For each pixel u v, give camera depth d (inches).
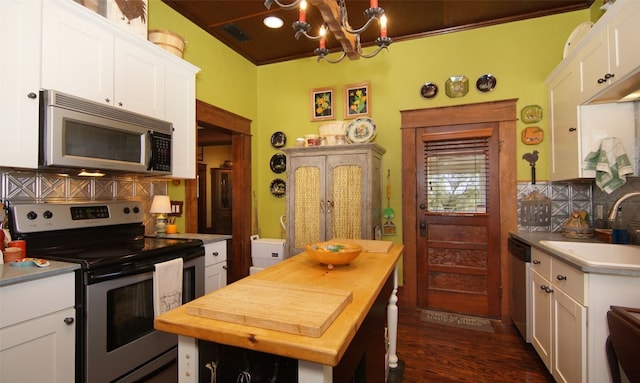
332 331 33.2
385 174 139.2
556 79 109.2
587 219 107.9
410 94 136.1
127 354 70.9
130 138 85.7
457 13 120.0
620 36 72.2
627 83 74.2
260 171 160.9
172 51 103.0
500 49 124.7
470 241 127.1
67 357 61.3
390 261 68.1
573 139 95.6
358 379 47.8
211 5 113.3
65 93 70.7
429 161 133.0
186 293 89.7
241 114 148.6
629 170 82.6
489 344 101.7
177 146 102.8
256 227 158.4
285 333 32.7
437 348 99.4
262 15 120.0
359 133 135.7
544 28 119.8
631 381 41.8
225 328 33.8
